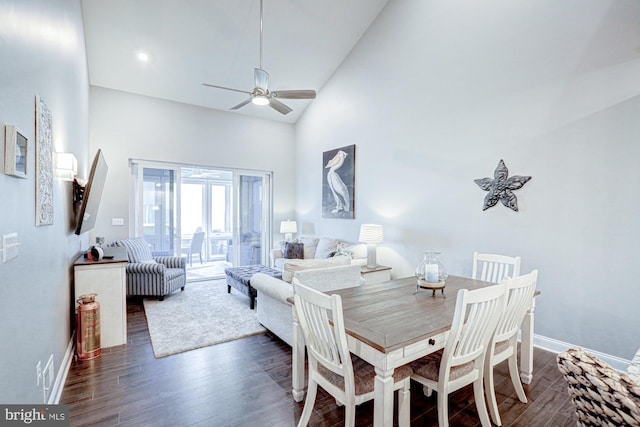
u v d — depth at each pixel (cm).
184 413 198
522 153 305
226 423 189
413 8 414
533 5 296
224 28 427
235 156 613
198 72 492
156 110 532
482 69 338
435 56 387
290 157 683
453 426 188
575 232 271
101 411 199
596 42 258
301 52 497
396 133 442
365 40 490
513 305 185
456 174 364
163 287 433
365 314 175
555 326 284
